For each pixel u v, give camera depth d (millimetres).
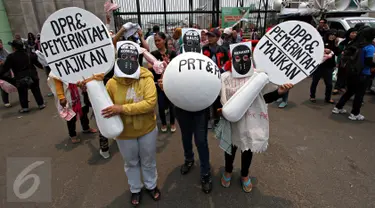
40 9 11273
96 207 2338
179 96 1856
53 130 4180
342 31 6992
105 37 1784
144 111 1892
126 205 2354
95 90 1791
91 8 11562
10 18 10938
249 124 2100
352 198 2365
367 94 5801
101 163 3096
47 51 1733
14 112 5180
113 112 1806
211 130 3945
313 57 1885
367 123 4156
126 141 2057
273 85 2143
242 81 2078
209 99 1885
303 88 6547
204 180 2465
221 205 2318
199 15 11461
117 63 1863
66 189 2602
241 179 2547
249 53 2016
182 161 3102
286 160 3039
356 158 3064
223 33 7262
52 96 6262
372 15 9531
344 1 7855
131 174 2248
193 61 1827
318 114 4637
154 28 5734
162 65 2551
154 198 2387
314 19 8094
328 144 3439
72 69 1798
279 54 1941
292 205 2293
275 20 11336
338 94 5871
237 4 11531
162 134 3910
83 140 3760
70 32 1737
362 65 3949
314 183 2594
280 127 4059
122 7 10422
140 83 1936
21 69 4828
